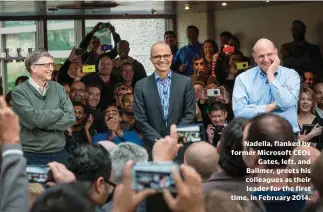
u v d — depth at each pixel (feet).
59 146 21.58
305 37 31.09
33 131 21.25
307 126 22.53
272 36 32.19
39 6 27.40
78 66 28.58
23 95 21.18
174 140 10.60
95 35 30.99
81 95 25.95
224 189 10.89
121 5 28.37
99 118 24.66
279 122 10.78
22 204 9.50
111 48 30.12
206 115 25.36
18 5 26.68
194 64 30.83
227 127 11.48
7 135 9.71
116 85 27.14
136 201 8.20
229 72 29.53
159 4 28.71
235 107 19.95
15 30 30.71
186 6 29.99
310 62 30.66
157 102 21.90
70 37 30.96
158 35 32.53
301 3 31.01
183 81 22.07
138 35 32.24
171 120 21.93
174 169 7.82
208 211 8.53
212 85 26.55
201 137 16.96
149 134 21.70
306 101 23.84
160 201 8.52
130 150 13.09
